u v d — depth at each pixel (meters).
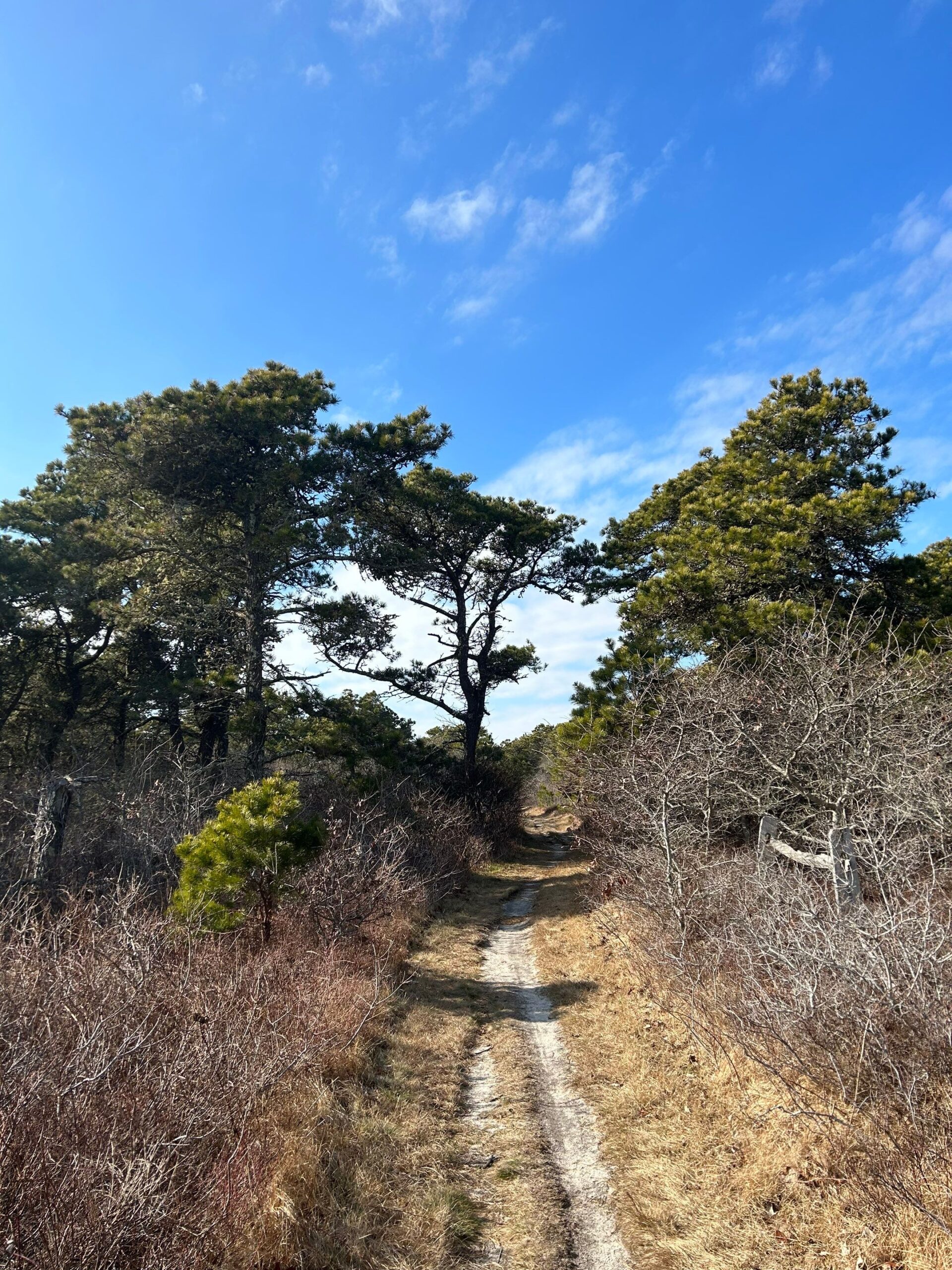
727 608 14.88
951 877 7.09
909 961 4.57
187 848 9.23
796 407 18.66
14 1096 3.66
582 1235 4.67
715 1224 4.51
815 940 5.28
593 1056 7.34
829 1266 3.93
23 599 21.36
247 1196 4.25
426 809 19.39
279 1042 6.00
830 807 9.49
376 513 21.88
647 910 9.45
